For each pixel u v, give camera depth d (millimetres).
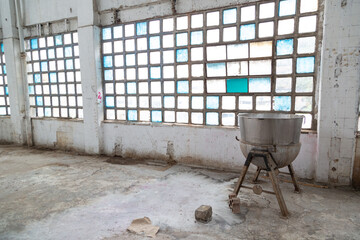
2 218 2234
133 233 1965
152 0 3783
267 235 1917
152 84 4016
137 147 4211
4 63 5566
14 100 5445
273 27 3094
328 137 2846
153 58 3943
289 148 2244
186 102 3777
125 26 4102
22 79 5387
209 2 3400
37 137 5391
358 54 2621
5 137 5777
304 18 2922
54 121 5062
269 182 3027
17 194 2781
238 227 2035
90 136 4535
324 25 2715
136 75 4125
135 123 4172
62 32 4730
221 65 3453
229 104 3475
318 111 2918
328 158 2877
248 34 3238
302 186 2875
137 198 2631
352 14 2602
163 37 3814
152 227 2025
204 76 3576
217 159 3580
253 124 2260
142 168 3695
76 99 4789
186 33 3627
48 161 4188
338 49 2689
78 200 2602
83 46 4320
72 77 4770
